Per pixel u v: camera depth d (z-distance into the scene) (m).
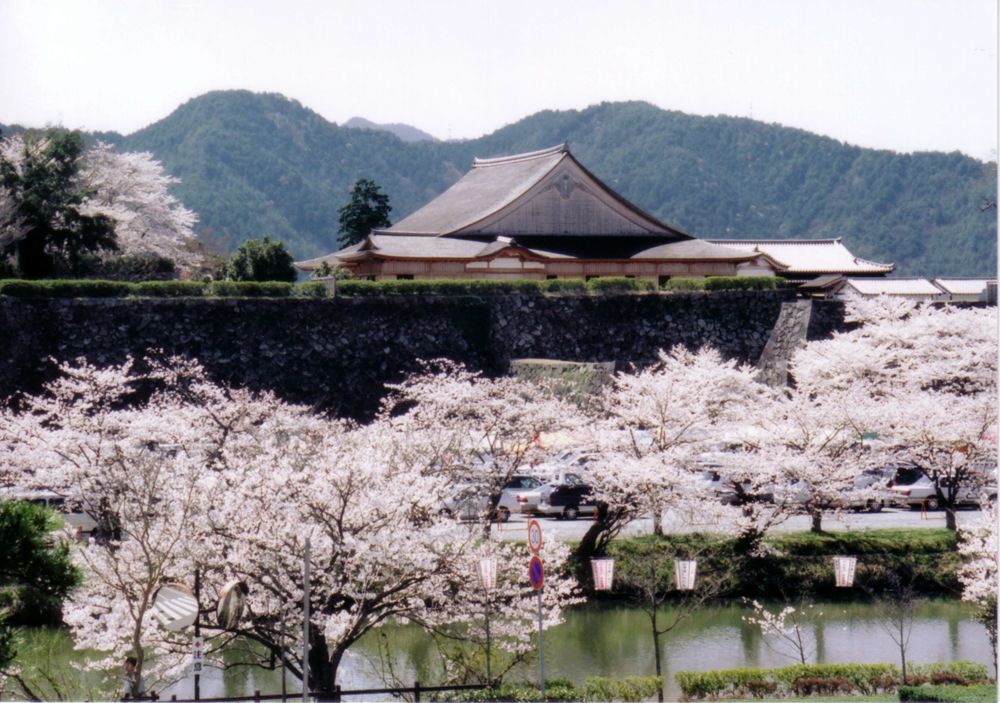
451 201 80.12
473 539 23.11
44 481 27.09
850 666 22.56
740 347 61.09
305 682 17.17
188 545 20.00
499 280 60.53
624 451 33.28
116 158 68.56
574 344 59.50
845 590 31.00
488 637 21.38
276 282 54.94
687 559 28.41
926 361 50.78
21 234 53.38
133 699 18.44
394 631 27.58
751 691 22.00
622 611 29.31
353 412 55.12
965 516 38.53
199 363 52.38
